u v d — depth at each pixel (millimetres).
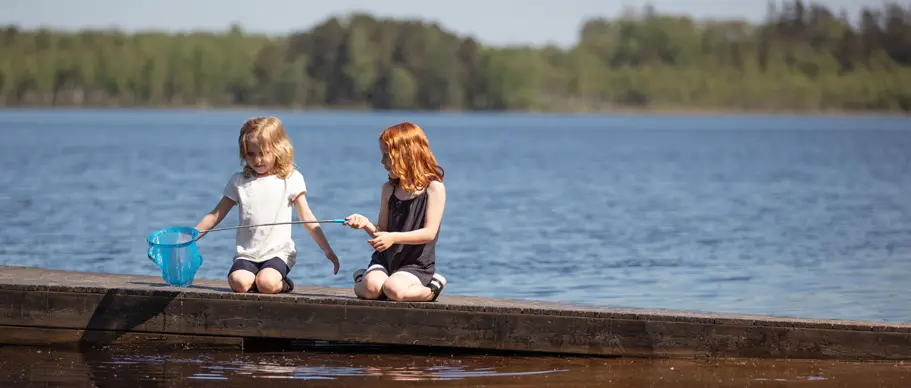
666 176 46844
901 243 21875
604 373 9539
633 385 9148
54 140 80688
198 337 10320
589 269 17828
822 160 62312
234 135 97562
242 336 10250
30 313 10398
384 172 47406
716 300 14805
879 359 9969
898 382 9258
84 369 9500
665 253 20047
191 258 10719
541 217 27391
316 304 10133
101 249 19859
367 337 10133
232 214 27375
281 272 10430
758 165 56781
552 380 9281
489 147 83000
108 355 10055
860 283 16344
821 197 35094
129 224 24297
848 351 9977
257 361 9883
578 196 35000
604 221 26484
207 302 10250
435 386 9031
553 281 16469
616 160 62375
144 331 10344
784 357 10000
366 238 21391
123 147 69812
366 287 10172
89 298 10344
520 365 9812
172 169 46656
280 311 10172
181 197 32031
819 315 13625
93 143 75875
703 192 37188
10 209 27359
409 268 10211
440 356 10156
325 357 10070
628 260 18984
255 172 10531
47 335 10398
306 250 19578
